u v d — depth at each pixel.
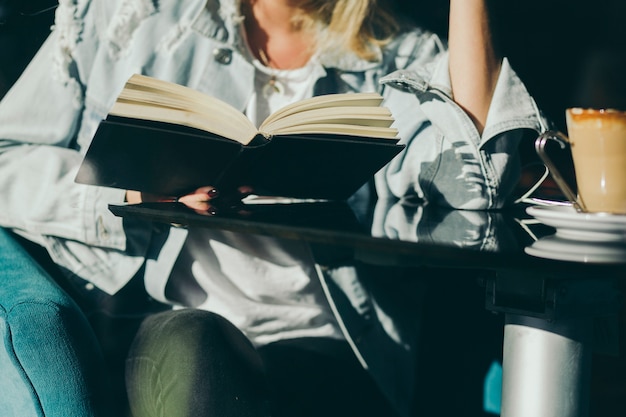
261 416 1.09
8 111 1.42
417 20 1.68
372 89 1.59
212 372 1.06
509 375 0.87
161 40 1.50
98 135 1.02
